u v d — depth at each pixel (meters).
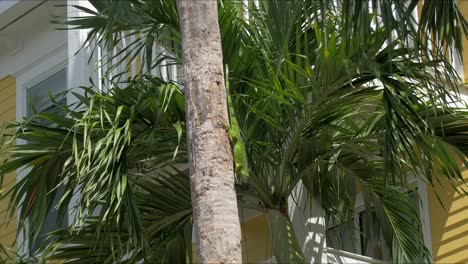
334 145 7.59
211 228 5.42
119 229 6.98
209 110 5.74
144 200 7.66
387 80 6.72
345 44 6.48
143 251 7.27
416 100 6.79
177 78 9.02
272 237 7.40
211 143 5.64
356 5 6.00
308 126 7.20
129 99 7.30
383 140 7.30
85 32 10.63
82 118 6.73
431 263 8.54
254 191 7.58
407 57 7.08
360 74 6.75
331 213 8.02
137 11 7.55
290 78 7.08
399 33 6.30
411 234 7.89
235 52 7.50
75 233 7.45
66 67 12.95
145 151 7.38
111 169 6.84
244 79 7.48
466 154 7.31
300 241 7.83
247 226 9.73
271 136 7.43
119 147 7.01
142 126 7.20
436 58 6.67
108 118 6.68
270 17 7.46
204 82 5.82
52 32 13.12
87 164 6.88
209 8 6.07
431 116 7.12
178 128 6.55
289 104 6.95
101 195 6.77
